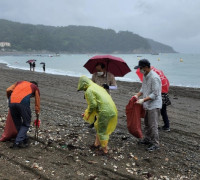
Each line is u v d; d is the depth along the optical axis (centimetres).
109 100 564
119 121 933
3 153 560
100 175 493
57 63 8125
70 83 2211
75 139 679
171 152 641
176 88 2278
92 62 739
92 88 561
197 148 691
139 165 553
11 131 614
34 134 696
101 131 570
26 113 588
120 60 685
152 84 605
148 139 670
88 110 560
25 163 521
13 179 454
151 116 620
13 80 2292
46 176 474
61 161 543
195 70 5488
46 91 1650
